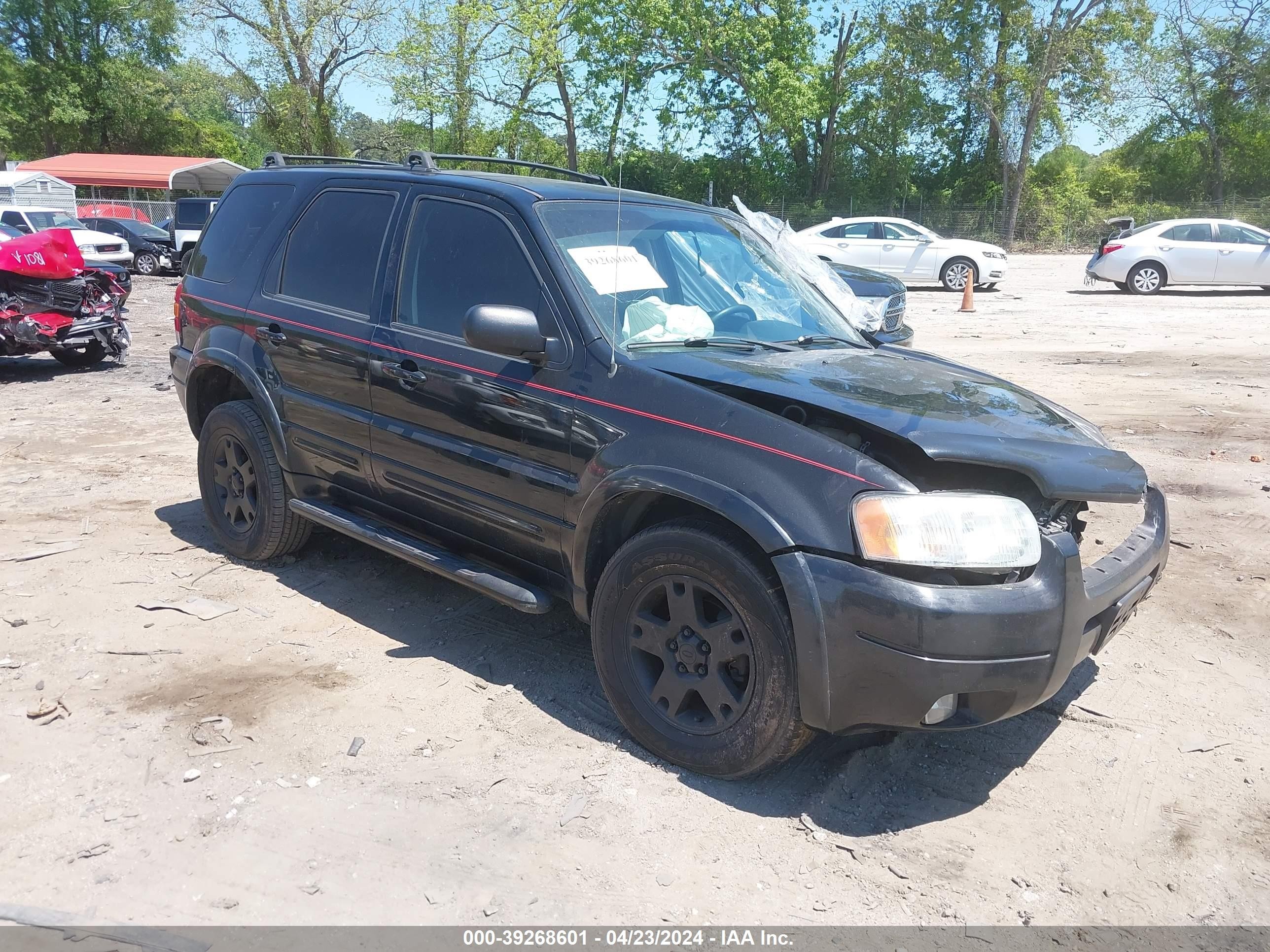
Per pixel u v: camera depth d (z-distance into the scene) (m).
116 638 4.02
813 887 2.71
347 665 3.86
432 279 3.94
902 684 2.73
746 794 3.11
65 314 10.14
